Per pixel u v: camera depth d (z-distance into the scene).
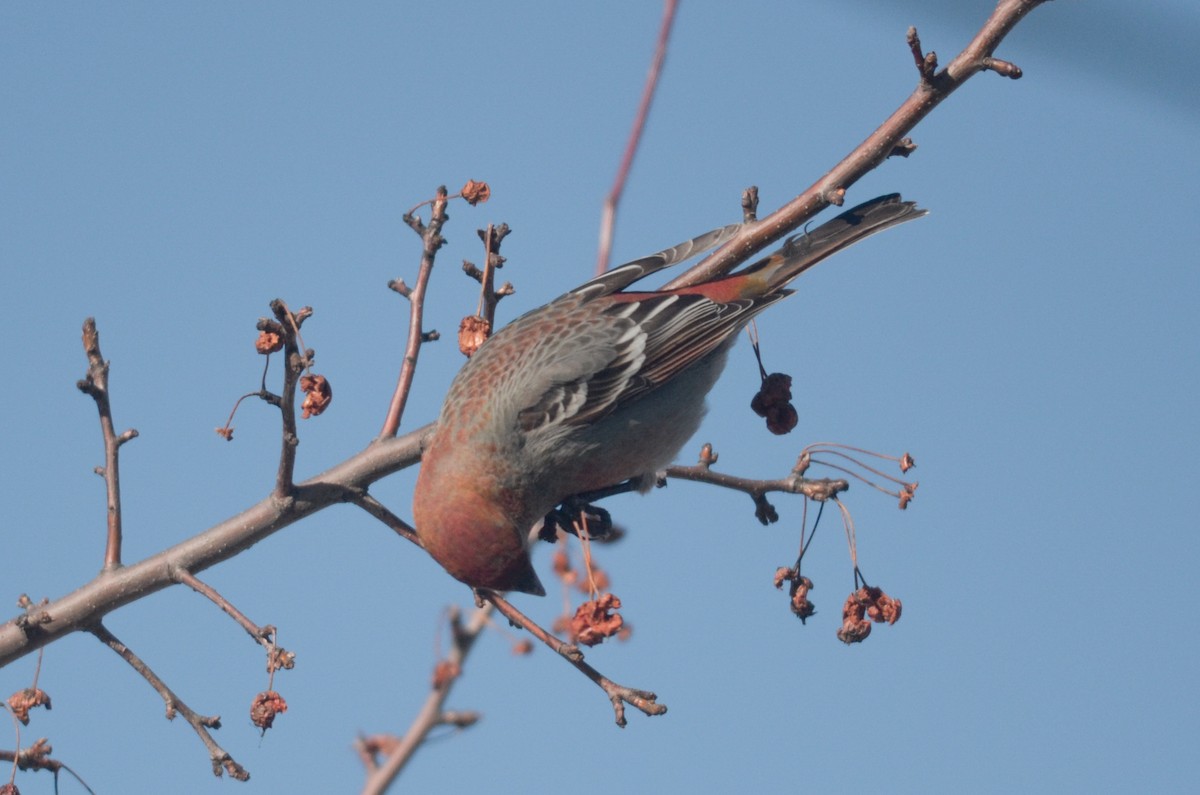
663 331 10.39
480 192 9.52
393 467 9.39
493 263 9.58
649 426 10.34
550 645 7.46
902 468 8.62
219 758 7.52
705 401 10.95
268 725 7.47
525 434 9.72
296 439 8.42
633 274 10.89
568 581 10.15
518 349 10.22
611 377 10.09
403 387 9.47
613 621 7.37
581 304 10.68
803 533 8.70
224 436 8.03
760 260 11.10
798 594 8.58
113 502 8.81
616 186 10.95
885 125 9.59
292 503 8.78
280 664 7.63
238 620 7.89
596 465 10.17
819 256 10.95
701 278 10.84
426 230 9.48
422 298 9.54
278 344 8.08
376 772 10.23
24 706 8.01
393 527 9.14
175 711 7.80
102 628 8.45
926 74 9.20
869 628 8.42
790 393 9.60
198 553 8.65
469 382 9.95
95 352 8.93
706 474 8.86
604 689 7.27
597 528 10.20
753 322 9.78
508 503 9.67
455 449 9.48
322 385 8.68
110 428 8.90
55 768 7.95
